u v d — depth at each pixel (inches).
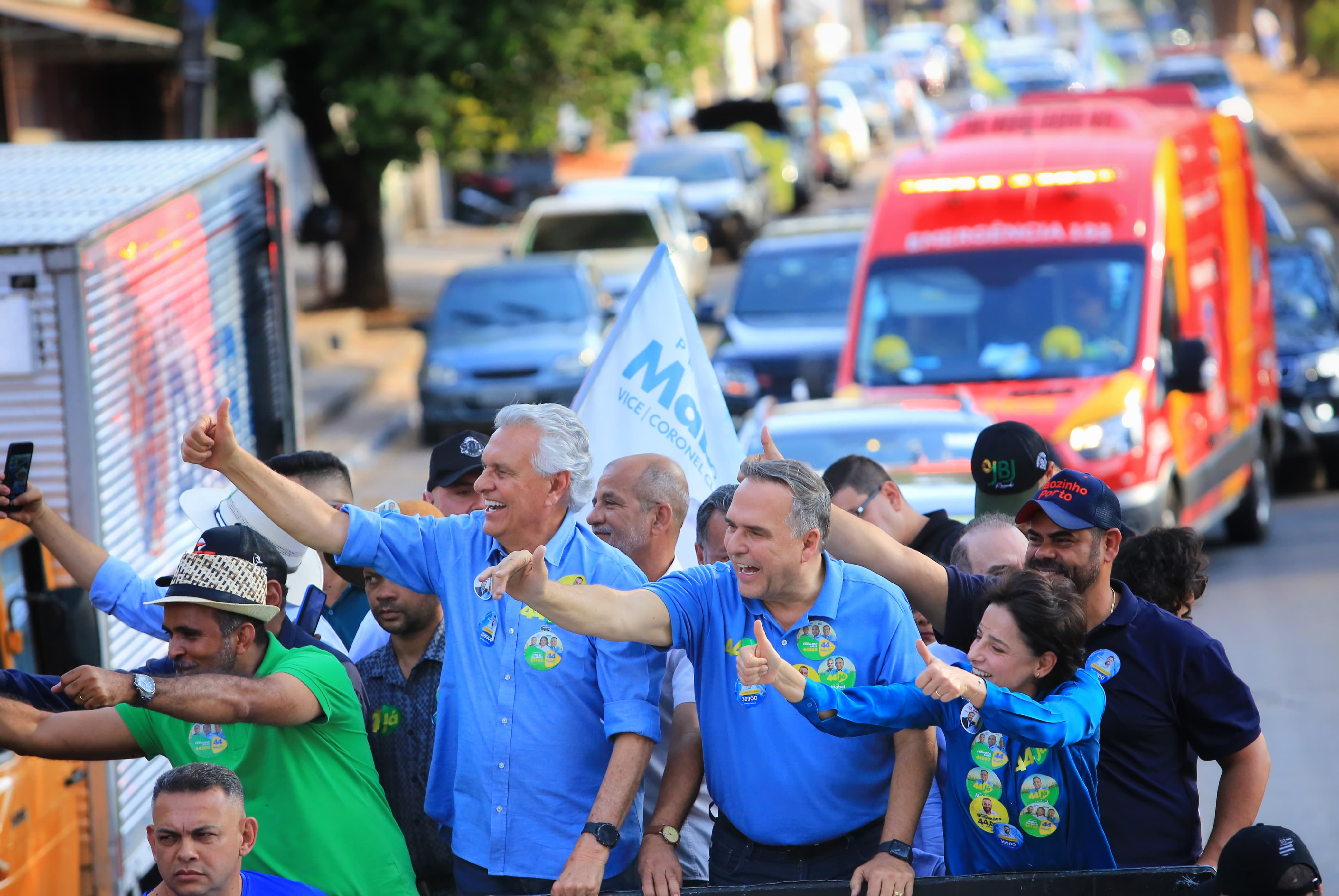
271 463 477.7
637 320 505.7
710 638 375.9
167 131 1850.4
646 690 376.5
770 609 372.5
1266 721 778.8
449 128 2022.6
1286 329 1424.7
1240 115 3779.5
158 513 635.5
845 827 373.4
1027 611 346.3
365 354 2009.1
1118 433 932.0
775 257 1529.3
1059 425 931.3
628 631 360.5
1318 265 1488.7
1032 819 353.7
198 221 711.7
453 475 467.2
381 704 423.5
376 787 385.1
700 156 2827.3
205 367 717.3
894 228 1072.8
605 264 2064.5
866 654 370.3
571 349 1565.0
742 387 1339.8
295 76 2079.2
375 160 2098.9
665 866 371.2
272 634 378.0
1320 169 3203.7
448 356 1567.4
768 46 5841.5
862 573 377.7
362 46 1968.5
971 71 4566.9
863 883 350.0
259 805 368.2
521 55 2028.8
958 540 482.0
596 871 356.5
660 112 4185.5
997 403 960.9
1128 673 381.4
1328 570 1075.3
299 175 2891.2
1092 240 1029.8
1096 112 1168.8
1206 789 719.1
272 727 369.1
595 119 2154.3
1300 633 922.7
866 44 7253.9
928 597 402.0
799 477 361.4
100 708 340.5
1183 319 1053.2
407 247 3144.7
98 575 418.3
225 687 345.1
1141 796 380.2
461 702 384.8
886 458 815.7
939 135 1216.2
